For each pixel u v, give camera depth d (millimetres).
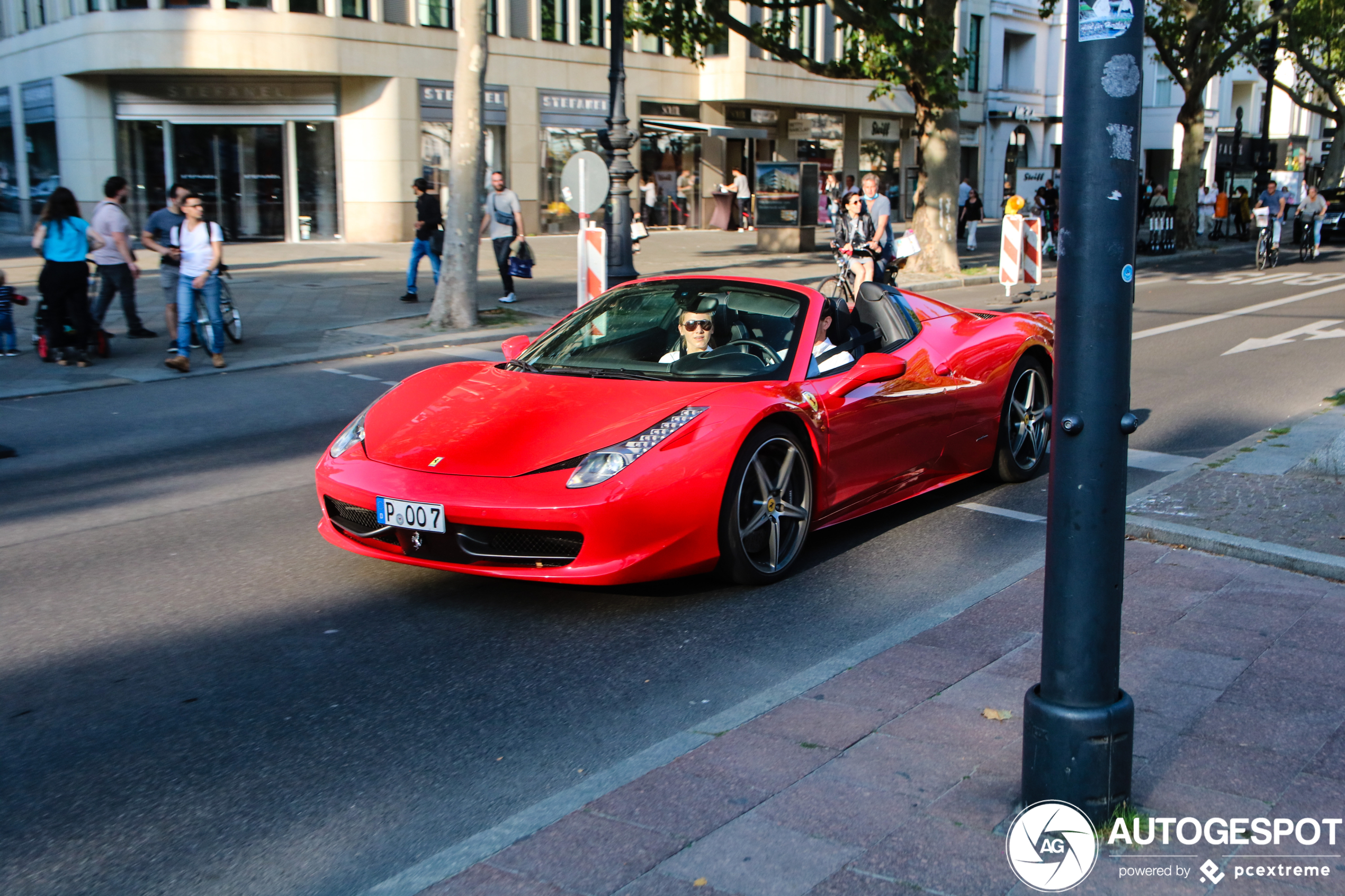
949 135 20281
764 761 3107
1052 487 2623
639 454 4320
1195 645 3879
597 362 5301
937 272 20531
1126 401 2549
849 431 5133
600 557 4230
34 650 4168
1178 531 5078
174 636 4293
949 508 6121
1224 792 2863
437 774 3229
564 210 30656
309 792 3127
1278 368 10477
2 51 29781
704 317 5328
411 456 4574
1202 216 33656
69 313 11031
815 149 38562
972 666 3785
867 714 3402
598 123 31141
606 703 3689
